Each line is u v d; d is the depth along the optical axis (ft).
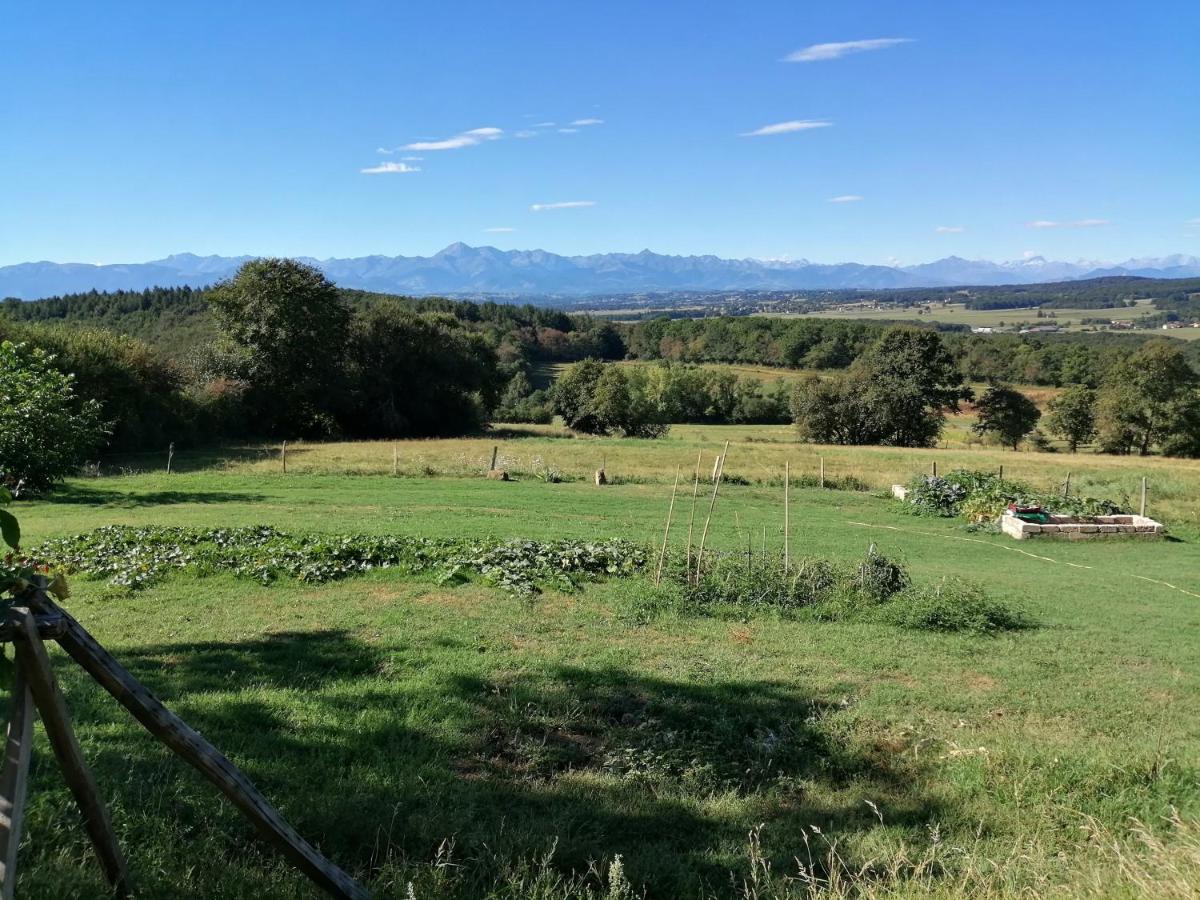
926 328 249.14
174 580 42.68
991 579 57.21
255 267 196.54
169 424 155.22
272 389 193.06
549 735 24.21
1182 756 24.64
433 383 230.68
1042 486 113.80
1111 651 38.40
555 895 14.90
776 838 18.63
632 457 144.46
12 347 51.52
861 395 238.27
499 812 18.81
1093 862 17.34
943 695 30.53
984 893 15.61
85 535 52.31
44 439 51.90
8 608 9.68
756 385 327.47
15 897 11.98
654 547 53.83
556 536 62.59
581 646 34.06
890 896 15.40
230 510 73.51
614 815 19.22
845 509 95.30
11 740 9.84
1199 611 49.11
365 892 12.66
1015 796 21.42
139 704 10.71
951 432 304.91
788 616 42.14
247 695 25.07
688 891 16.03
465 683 27.96
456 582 44.65
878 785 22.34
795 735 25.58
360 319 229.86
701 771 22.21
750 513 86.79
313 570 44.39
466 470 112.37
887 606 43.01
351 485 97.09
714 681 30.22
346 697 25.70
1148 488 115.03
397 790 19.07
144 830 15.51
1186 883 15.03
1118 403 242.37
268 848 15.76
